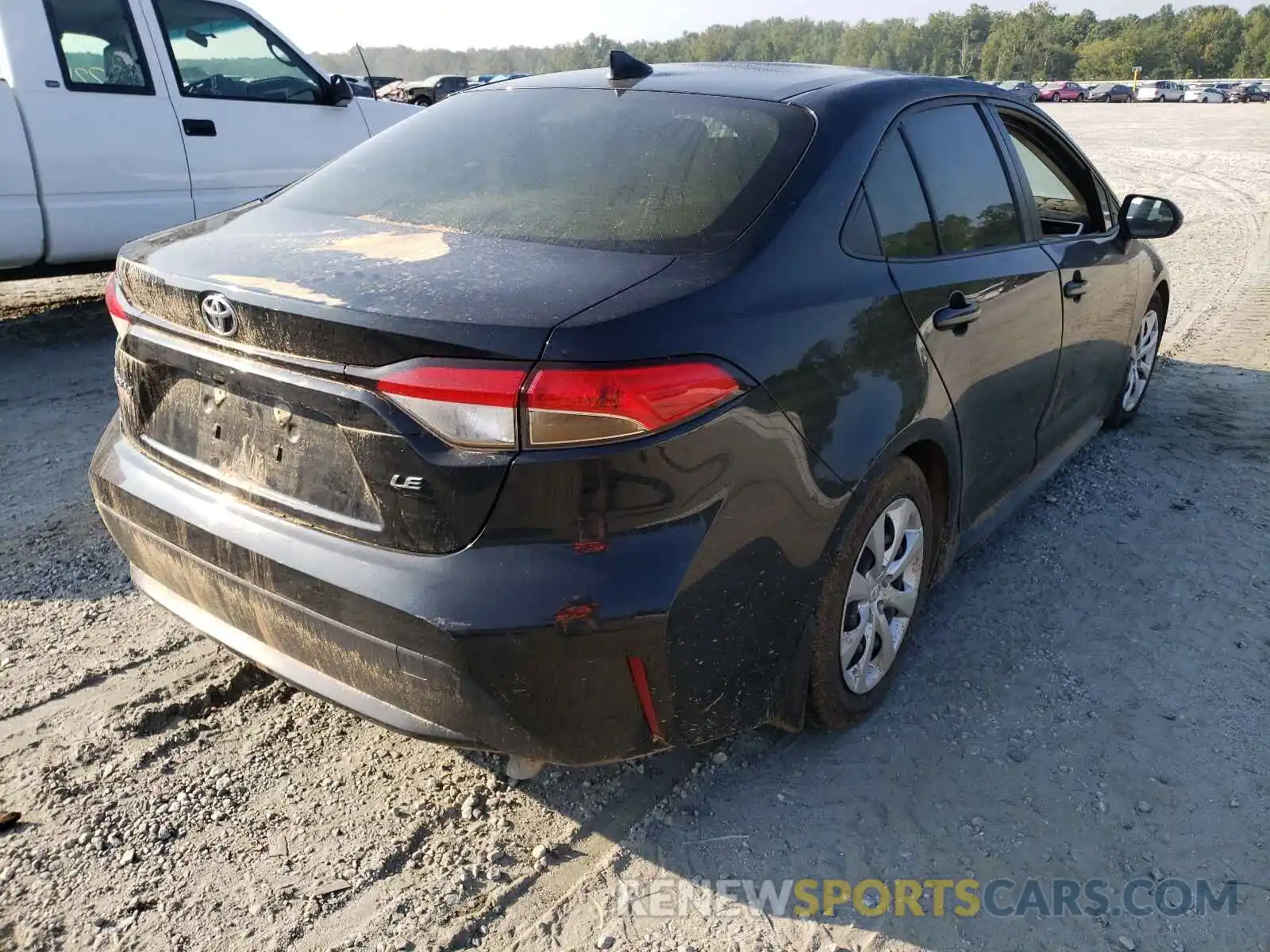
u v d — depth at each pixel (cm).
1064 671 302
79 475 432
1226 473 449
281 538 212
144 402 245
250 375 211
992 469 326
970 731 275
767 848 235
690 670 204
